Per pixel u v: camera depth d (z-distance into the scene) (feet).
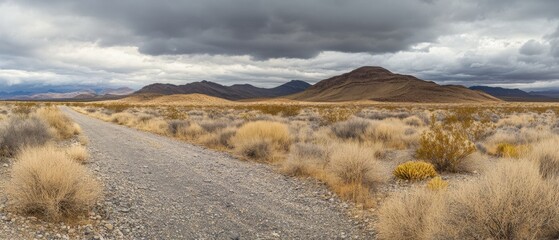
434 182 26.16
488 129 65.10
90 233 18.49
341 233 20.21
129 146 51.52
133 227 19.95
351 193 27.43
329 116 92.79
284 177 34.06
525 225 14.84
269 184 31.09
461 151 35.73
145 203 24.20
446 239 15.28
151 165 37.50
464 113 109.19
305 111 160.15
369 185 29.71
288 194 28.07
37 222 18.89
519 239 14.66
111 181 29.22
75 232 18.43
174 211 23.04
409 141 54.03
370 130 58.95
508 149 44.11
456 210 16.33
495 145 49.98
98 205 22.57
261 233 20.10
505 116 128.16
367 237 19.66
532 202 15.42
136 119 105.29
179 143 57.77
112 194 25.39
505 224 14.90
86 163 36.32
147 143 55.67
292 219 22.40
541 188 16.53
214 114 151.12
